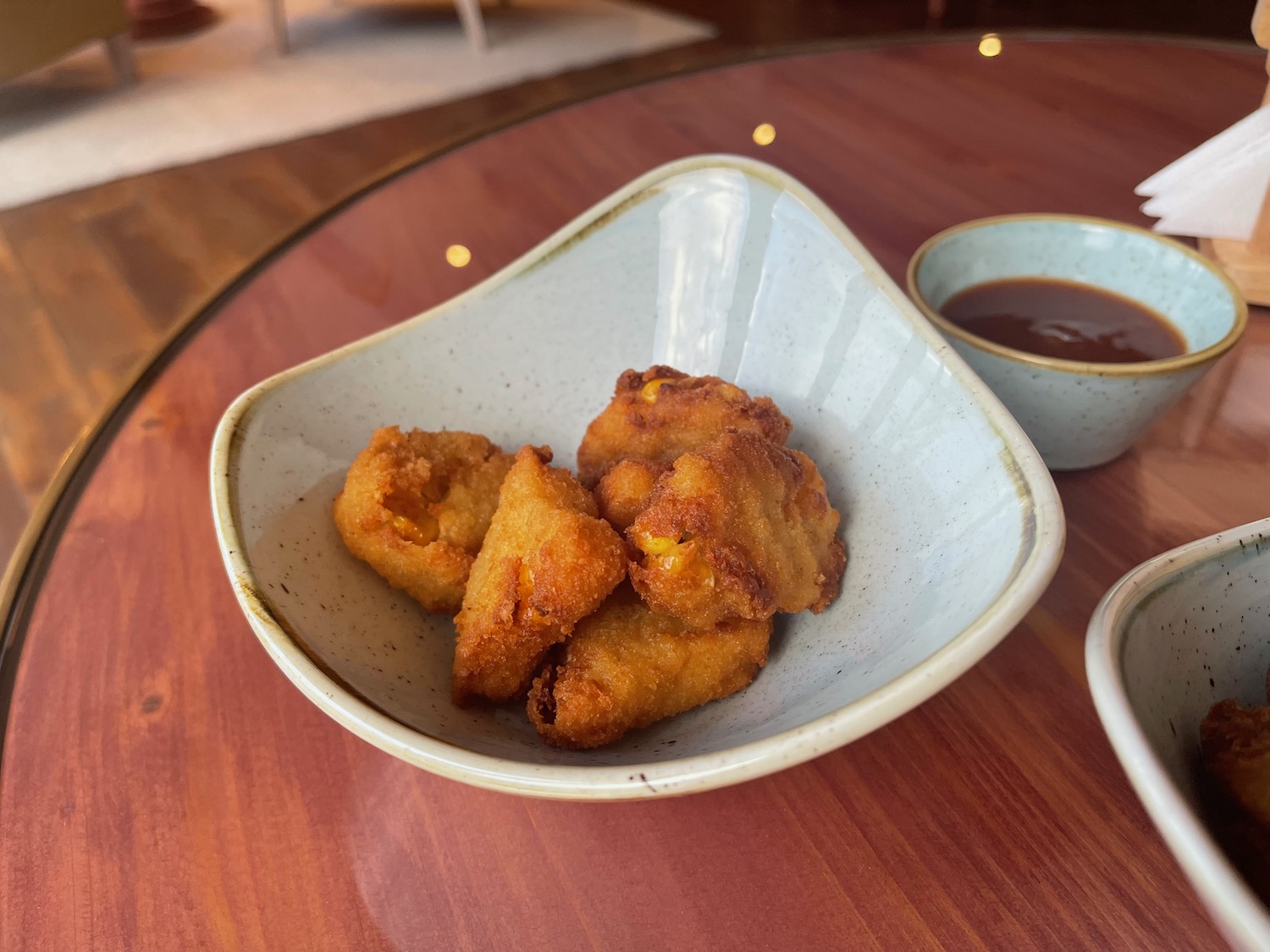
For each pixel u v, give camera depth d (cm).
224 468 22
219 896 18
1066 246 31
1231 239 33
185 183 84
